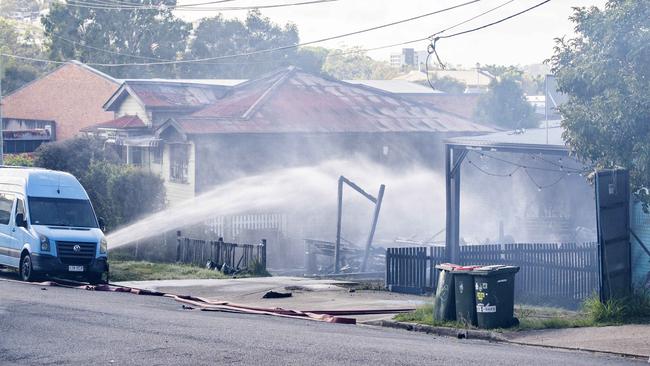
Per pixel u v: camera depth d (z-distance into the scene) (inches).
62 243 1387.8
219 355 684.1
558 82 1099.3
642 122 1003.9
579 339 828.6
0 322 843.4
